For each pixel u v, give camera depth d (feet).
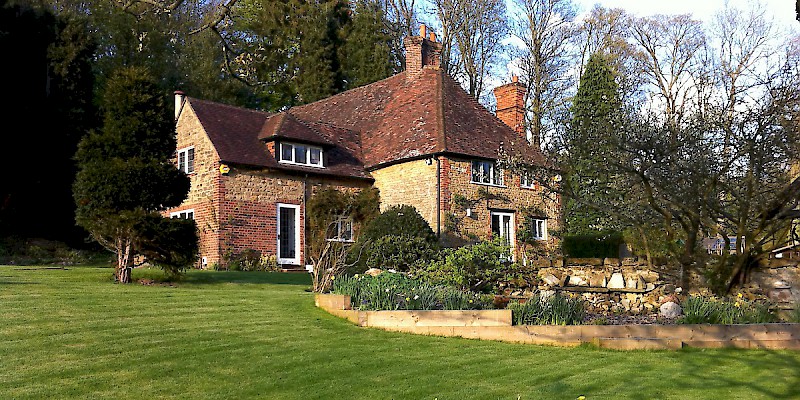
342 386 19.86
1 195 79.66
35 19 82.74
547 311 28.76
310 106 102.32
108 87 45.42
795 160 29.22
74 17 89.56
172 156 47.24
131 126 44.47
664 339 26.48
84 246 82.79
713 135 31.22
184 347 23.72
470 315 28.02
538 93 109.50
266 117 80.12
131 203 44.37
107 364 21.29
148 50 103.09
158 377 20.21
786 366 23.59
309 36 115.85
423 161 72.08
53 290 35.35
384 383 20.27
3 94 77.97
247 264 67.10
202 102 75.41
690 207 30.22
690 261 32.24
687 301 31.63
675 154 30.55
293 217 73.20
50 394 18.28
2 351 22.26
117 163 43.68
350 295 32.63
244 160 69.05
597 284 41.55
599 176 36.24
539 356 24.54
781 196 28.78
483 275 41.11
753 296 34.78
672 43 95.30
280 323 28.73
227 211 67.67
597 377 21.49
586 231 66.49
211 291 39.27
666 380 21.30
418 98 83.35
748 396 19.66
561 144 39.50
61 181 81.97
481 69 116.26
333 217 70.54
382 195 77.30
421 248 50.42
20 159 78.43
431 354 24.36
